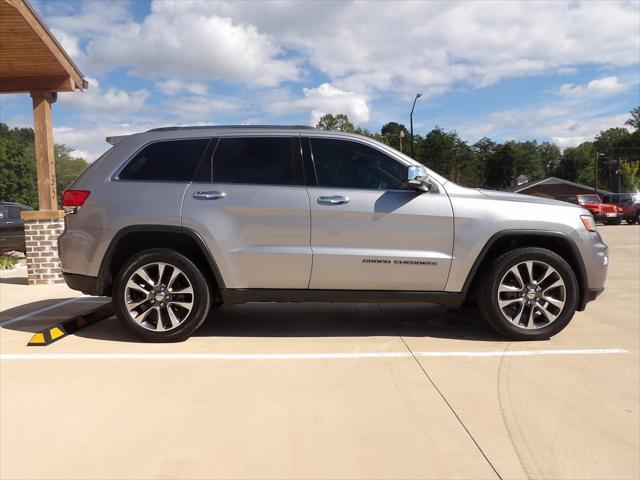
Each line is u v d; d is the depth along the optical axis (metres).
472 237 4.42
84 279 4.50
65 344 4.46
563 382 3.54
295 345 4.43
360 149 4.57
